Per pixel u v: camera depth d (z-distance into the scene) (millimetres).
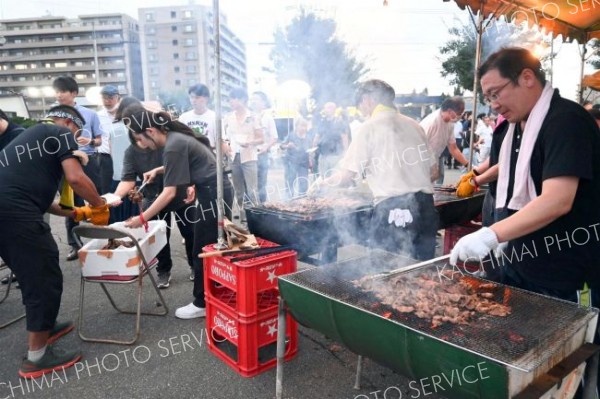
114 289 3615
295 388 2203
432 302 1561
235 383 2260
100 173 4895
